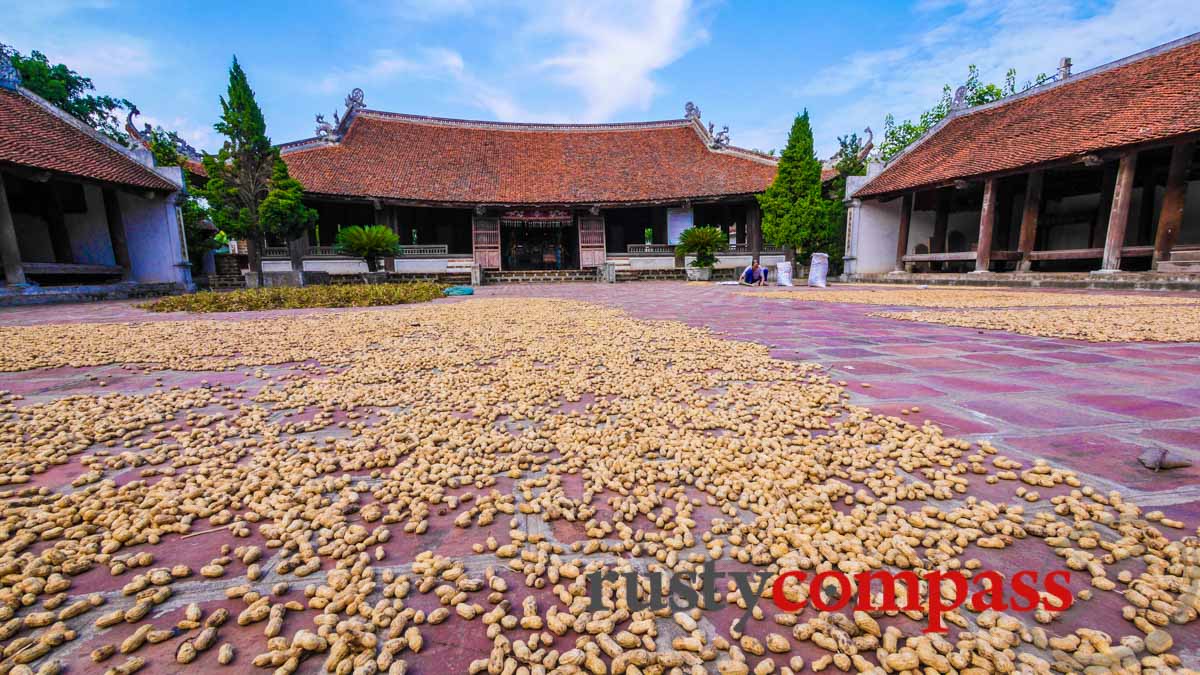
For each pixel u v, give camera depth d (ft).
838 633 3.05
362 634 3.06
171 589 3.56
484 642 3.10
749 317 19.76
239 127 48.34
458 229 77.20
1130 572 3.54
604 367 10.76
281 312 24.75
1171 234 33.37
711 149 76.13
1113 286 33.99
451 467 5.52
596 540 4.06
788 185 57.82
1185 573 3.43
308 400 8.50
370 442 6.34
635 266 72.74
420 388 9.23
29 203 43.86
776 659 2.95
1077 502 4.46
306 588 3.56
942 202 54.08
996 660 2.84
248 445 6.42
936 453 5.74
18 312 26.40
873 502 4.63
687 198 68.18
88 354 12.81
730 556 3.89
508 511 4.62
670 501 4.81
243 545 4.14
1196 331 14.06
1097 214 49.26
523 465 5.65
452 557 3.94
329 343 14.44
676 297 32.55
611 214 80.07
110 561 3.88
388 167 67.46
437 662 2.94
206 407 8.29
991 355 11.28
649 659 2.90
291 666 2.86
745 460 5.55
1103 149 34.35
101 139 43.80
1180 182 32.76
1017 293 31.81
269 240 61.72
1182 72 36.27
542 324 18.43
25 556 3.85
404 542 4.15
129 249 46.32
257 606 3.34
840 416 7.20
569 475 5.42
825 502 4.58
